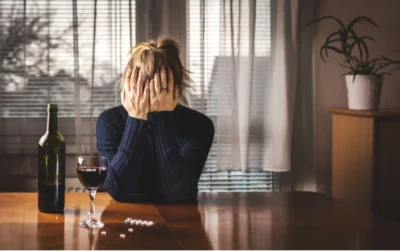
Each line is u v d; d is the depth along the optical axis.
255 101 3.62
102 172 1.56
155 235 1.44
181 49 3.52
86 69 3.50
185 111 2.25
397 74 3.78
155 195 2.07
